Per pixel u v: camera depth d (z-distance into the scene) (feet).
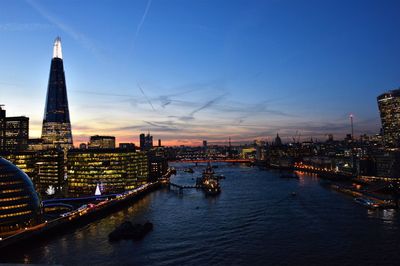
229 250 564.30
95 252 564.30
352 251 551.59
